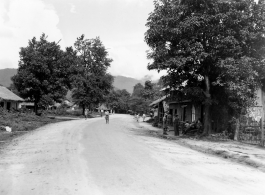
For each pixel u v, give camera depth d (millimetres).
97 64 56594
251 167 9172
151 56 17234
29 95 40844
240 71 14695
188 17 15875
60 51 40906
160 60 17094
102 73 56750
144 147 12078
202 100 18141
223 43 15453
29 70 38625
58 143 12445
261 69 15883
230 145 14031
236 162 10086
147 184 6188
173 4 16844
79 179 6418
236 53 15719
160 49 16984
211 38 16312
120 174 6969
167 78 18266
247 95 16078
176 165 8500
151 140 15422
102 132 18438
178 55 16641
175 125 19469
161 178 6770
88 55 56594
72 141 13219
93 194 5398
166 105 30500
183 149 12594
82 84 53125
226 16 15328
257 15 16094
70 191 5551
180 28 15938
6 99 35562
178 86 18781
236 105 16188
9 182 6148
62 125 24859
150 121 39281
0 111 26000
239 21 15758
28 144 12148
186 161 9344
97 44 56562
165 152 11070
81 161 8438
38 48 39875
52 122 29703
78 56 55875
